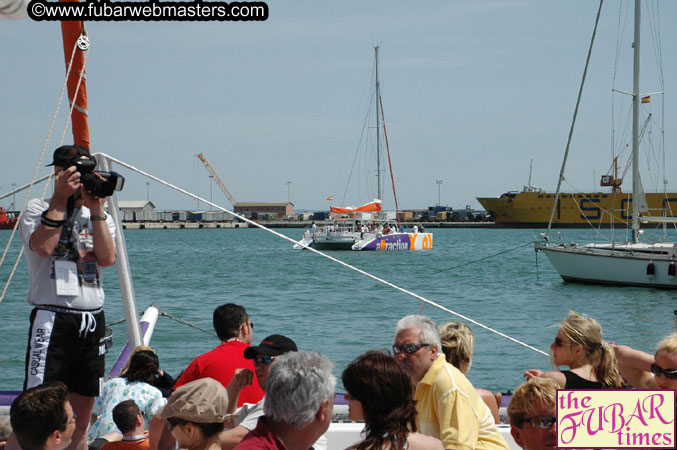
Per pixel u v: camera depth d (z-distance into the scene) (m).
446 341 7.89
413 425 5.66
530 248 160.25
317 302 55.34
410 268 97.12
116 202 9.92
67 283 7.70
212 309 51.97
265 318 46.06
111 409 9.64
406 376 5.61
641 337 40.31
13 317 42.25
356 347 35.03
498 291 65.75
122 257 9.99
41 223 7.41
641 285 63.53
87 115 9.41
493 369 27.36
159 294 62.38
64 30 9.14
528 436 6.47
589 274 66.19
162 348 32.16
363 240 125.69
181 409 5.86
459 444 6.63
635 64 69.50
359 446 5.50
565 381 8.05
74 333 7.76
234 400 7.73
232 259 122.75
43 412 5.97
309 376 5.39
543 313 50.00
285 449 5.48
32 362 7.59
